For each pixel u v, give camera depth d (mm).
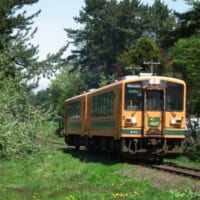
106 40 95562
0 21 36688
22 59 34500
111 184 19484
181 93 28141
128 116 27578
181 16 33656
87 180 21094
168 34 34750
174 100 28078
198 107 37438
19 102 18953
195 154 33250
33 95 19750
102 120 31578
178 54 43219
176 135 27953
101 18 95938
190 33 34344
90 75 99812
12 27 37250
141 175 22609
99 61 96438
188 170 25656
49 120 19250
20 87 19109
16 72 19766
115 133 28609
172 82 28078
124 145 27719
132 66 64500
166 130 27828
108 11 95062
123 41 95000
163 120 27812
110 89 30016
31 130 18531
